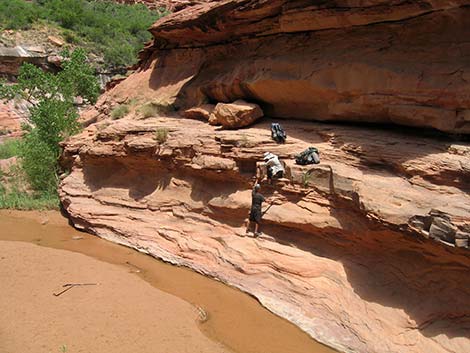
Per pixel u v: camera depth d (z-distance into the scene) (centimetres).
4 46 3994
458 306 668
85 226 1377
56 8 5028
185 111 1474
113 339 694
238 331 772
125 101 1831
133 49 4922
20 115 3644
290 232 941
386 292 753
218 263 993
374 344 690
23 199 1764
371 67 959
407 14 895
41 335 690
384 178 833
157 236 1173
